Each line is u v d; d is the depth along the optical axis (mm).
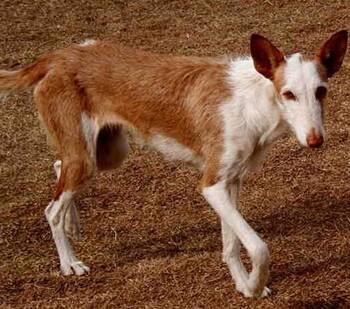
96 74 6785
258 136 6277
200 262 6977
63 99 6812
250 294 6441
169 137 6672
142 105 6664
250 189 8117
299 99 5805
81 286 6793
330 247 7102
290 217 7621
